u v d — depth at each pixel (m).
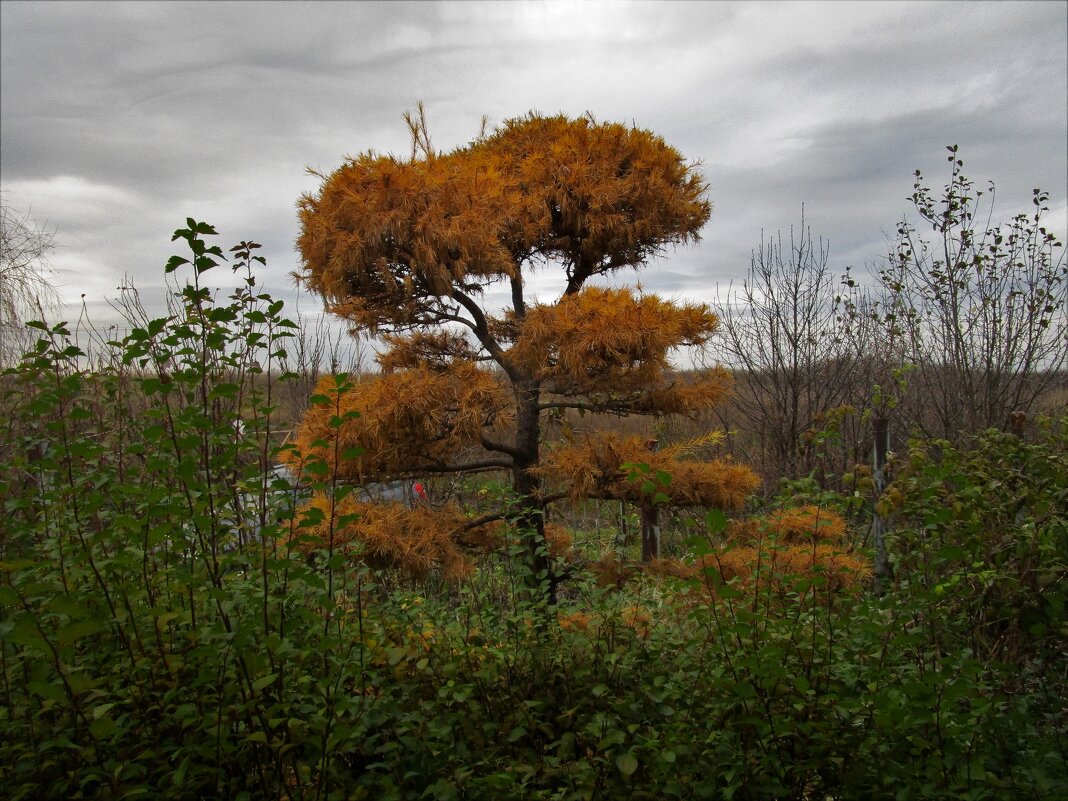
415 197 4.28
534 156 5.00
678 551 5.75
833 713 2.38
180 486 2.46
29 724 2.16
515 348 4.36
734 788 2.21
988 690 2.53
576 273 5.47
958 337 6.96
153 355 2.24
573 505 4.52
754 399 8.60
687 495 4.39
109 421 3.15
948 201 6.99
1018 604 2.85
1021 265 6.95
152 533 2.11
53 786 2.08
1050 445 3.83
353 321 4.97
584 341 4.05
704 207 5.49
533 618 3.04
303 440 3.91
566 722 2.71
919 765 2.30
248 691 2.16
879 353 8.45
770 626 2.47
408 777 2.43
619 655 2.85
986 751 2.37
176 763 2.27
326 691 2.24
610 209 4.97
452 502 5.54
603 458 4.40
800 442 7.35
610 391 4.54
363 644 2.46
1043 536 2.75
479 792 2.34
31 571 2.26
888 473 4.63
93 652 2.46
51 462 2.24
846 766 2.31
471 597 3.73
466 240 4.26
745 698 2.30
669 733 2.46
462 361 4.52
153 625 2.45
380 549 3.82
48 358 2.48
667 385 4.86
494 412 4.40
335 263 4.28
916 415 7.48
